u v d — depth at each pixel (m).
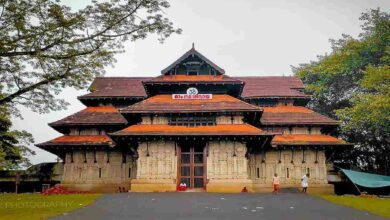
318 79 68.88
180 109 40.78
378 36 59.34
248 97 50.25
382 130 54.56
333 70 63.12
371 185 43.75
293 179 45.47
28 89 21.52
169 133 38.75
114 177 45.22
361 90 64.12
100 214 20.22
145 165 39.34
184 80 43.16
